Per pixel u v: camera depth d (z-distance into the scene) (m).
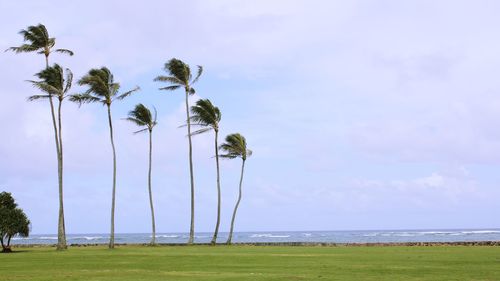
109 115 62.59
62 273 28.17
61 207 59.16
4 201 58.38
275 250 54.91
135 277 25.89
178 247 66.56
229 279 24.59
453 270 28.56
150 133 71.31
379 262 34.81
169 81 70.88
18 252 54.12
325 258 39.56
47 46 58.62
